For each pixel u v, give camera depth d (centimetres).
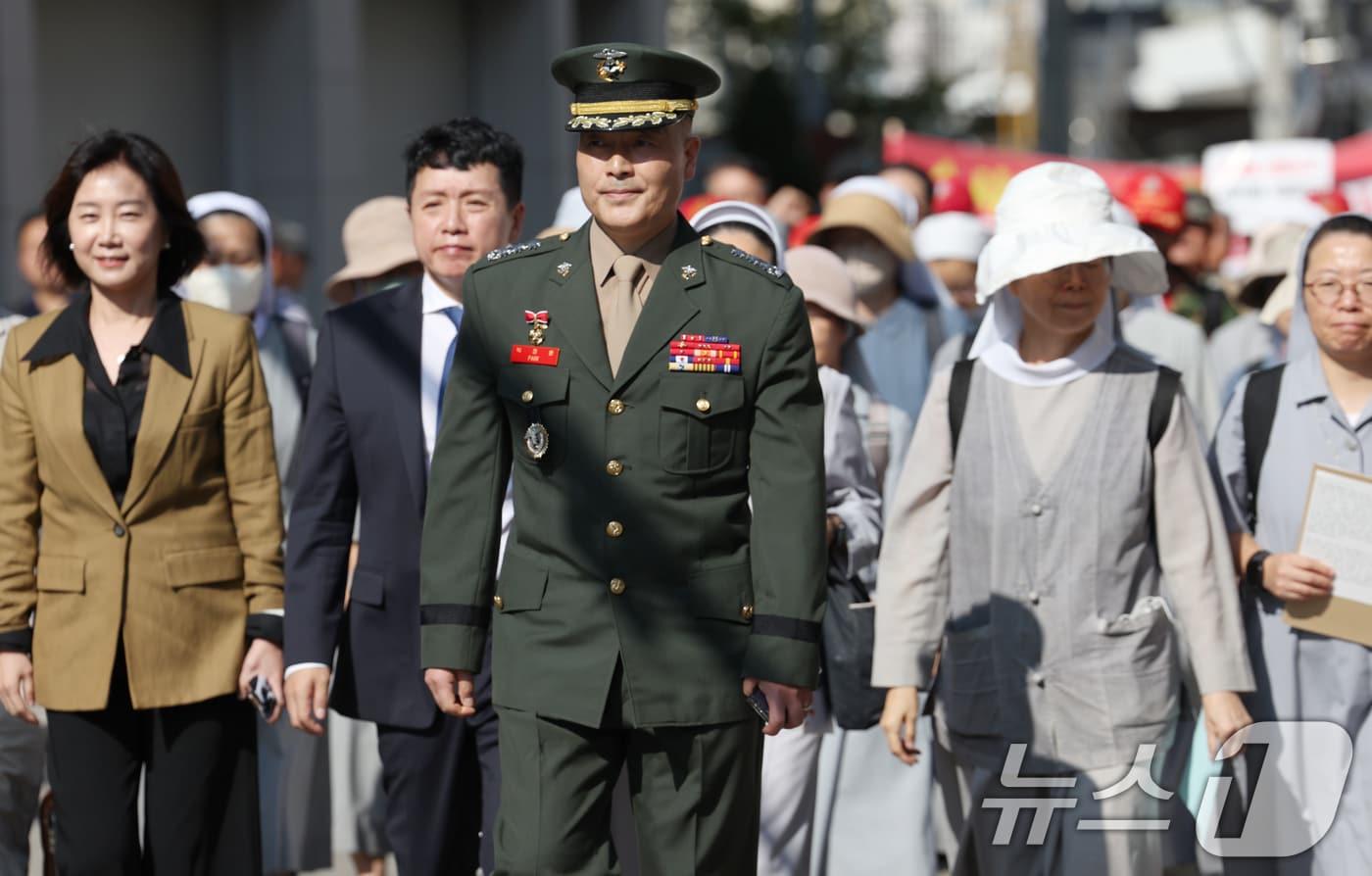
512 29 3294
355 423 725
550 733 575
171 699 707
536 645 577
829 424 810
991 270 693
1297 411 772
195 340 723
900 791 913
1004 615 691
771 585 569
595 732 576
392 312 741
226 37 2689
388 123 3130
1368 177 2380
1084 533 682
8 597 721
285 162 2694
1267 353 1223
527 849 573
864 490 808
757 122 4281
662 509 569
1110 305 719
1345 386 771
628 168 568
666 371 570
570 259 587
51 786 724
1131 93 7031
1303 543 757
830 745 904
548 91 3288
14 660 725
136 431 710
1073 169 707
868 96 4825
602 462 571
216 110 2675
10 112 2098
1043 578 686
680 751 575
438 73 3247
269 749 958
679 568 571
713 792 579
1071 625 682
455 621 593
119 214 713
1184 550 687
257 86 2694
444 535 596
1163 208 1260
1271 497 771
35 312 1072
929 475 717
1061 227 688
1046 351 703
